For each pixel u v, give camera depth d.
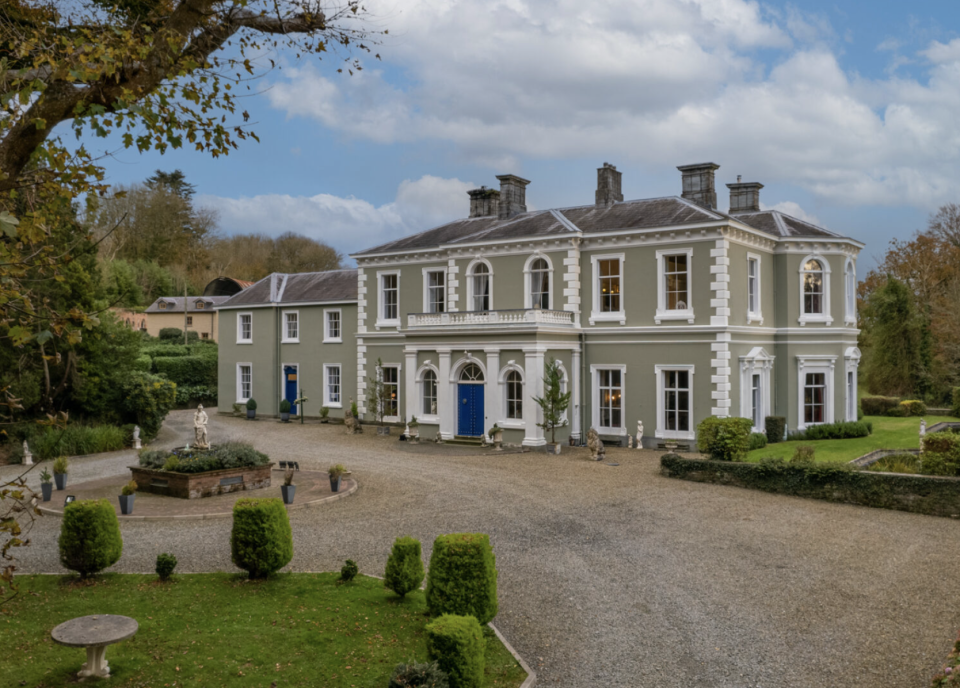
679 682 8.98
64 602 10.88
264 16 8.91
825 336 29.91
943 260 50.41
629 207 30.75
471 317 29.05
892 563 13.62
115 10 8.71
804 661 9.55
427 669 7.34
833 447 26.12
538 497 19.11
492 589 9.97
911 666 9.41
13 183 7.23
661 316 27.84
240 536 11.82
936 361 45.72
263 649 9.27
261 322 41.00
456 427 29.53
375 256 35.09
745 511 17.66
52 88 7.43
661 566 13.38
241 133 9.02
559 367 28.38
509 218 34.19
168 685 8.30
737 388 27.41
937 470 18.44
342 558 13.59
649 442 28.12
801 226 31.28
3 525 6.64
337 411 38.16
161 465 19.73
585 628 10.56
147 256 75.12
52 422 6.94
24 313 6.85
